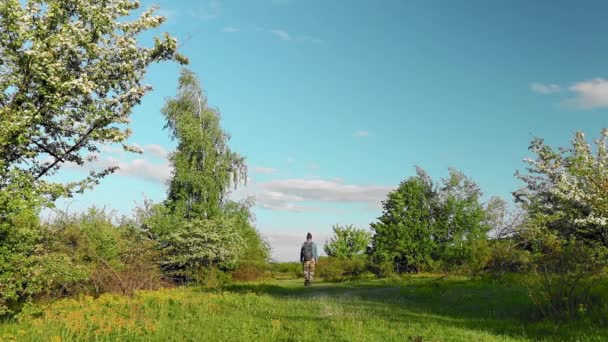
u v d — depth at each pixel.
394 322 13.05
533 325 13.28
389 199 38.53
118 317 13.53
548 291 14.38
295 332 11.52
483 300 17.36
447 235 37.50
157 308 15.24
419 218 38.25
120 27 15.87
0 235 13.88
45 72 14.28
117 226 29.03
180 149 39.72
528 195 21.45
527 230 21.00
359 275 34.12
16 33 14.08
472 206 37.62
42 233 16.14
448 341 10.83
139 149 16.14
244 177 40.78
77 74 15.38
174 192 39.41
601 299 14.43
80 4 14.98
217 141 40.12
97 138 15.56
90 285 20.30
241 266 37.81
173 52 16.41
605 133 19.28
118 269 21.70
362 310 15.35
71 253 21.16
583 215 19.27
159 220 34.00
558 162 20.44
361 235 49.25
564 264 14.54
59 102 14.22
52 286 18.41
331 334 11.25
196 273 33.25
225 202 40.28
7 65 14.33
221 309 15.46
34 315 14.95
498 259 23.09
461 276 25.69
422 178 39.12
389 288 22.86
